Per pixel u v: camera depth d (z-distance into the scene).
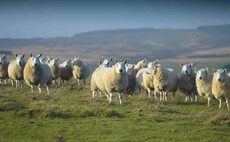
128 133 23.02
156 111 29.14
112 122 25.27
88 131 23.34
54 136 22.41
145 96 37.78
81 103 31.91
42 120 25.73
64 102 32.09
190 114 28.91
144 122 25.45
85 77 47.81
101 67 36.22
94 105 30.92
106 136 22.44
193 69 37.34
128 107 30.58
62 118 26.33
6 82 47.91
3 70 46.41
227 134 23.19
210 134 22.98
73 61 47.50
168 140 21.88
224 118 26.11
